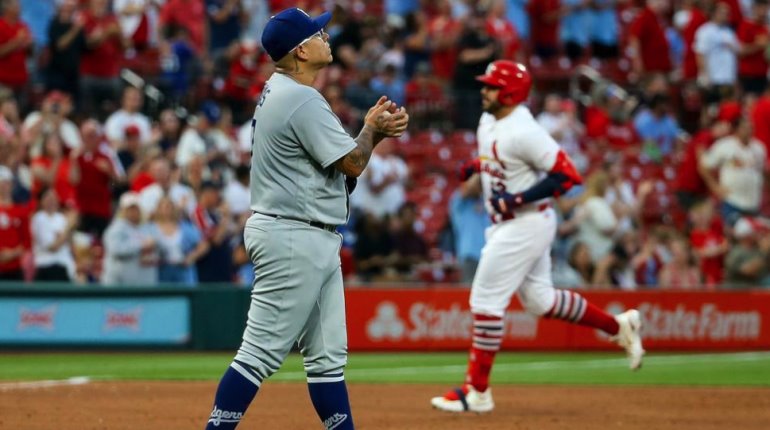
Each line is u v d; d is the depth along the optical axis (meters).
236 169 56.75
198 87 64.81
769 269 58.66
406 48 73.69
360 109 67.50
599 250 56.12
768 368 45.84
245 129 60.59
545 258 31.58
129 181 56.38
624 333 31.86
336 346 21.00
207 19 69.94
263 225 20.39
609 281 56.09
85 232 54.91
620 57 84.25
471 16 76.06
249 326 20.67
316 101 20.28
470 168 32.16
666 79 77.75
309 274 20.36
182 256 52.41
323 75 64.75
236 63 65.38
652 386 38.19
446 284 58.41
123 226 51.00
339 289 21.09
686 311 54.22
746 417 30.41
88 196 54.75
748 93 77.38
